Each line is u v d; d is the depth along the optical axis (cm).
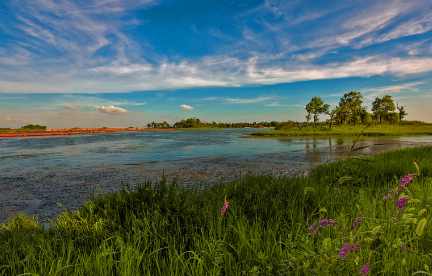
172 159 1242
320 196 339
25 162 1162
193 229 246
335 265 147
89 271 179
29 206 482
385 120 8175
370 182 457
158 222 272
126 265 179
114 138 3922
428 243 206
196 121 19812
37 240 235
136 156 1394
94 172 872
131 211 306
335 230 213
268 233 229
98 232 252
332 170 568
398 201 148
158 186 379
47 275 179
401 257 182
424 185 407
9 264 194
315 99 7638
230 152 1590
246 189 397
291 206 307
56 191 602
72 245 218
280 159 1200
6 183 698
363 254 163
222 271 189
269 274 166
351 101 7581
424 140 2652
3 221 396
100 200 344
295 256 162
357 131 5569
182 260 198
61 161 1195
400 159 787
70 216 309
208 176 779
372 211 249
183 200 321
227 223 257
